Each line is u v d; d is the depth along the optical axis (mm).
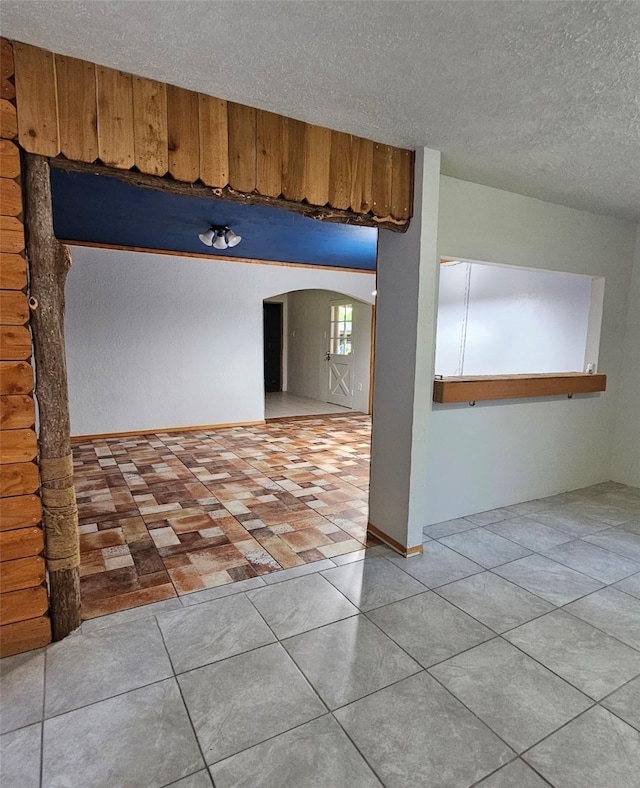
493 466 3375
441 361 5598
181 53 1611
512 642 1945
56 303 1791
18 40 1562
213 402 6223
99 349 5473
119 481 3994
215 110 1912
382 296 2736
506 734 1495
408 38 1491
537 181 2828
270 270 6336
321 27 1448
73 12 1399
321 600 2230
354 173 2277
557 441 3715
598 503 3590
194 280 5887
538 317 4418
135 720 1527
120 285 5480
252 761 1389
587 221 3527
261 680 1711
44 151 1653
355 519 3225
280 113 2037
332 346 8508
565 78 1689
